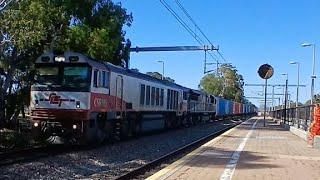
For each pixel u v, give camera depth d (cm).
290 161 1579
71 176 1402
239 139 2611
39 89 2080
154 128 3366
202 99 5572
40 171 1421
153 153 2152
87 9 2728
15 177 1302
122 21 2953
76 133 2020
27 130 2836
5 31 2298
